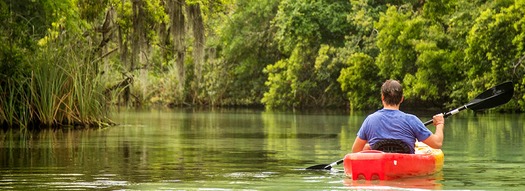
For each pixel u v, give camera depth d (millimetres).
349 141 25188
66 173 15359
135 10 39969
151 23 41719
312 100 68562
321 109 64125
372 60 57312
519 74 45312
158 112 59062
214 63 77812
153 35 41906
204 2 42719
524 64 44625
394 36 51906
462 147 21781
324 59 61125
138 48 40250
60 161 17891
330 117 46781
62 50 32438
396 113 14398
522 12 43469
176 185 13453
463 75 50906
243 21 73188
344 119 43656
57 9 32344
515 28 42875
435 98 52219
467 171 15508
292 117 47281
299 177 14453
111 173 15336
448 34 51562
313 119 43938
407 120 14352
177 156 19375
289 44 65250
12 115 31172
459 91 50094
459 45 49844
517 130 30219
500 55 44531
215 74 77812
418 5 60906
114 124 35594
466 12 49000
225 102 78938
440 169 15336
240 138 26984
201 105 80438
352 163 13742
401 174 13797
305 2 62406
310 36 63344
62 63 32250
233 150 21406
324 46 61594
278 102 67938
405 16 52281
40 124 31766
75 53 32844
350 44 60406
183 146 22984
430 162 14562
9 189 12961
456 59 49438
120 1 41281
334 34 63656
